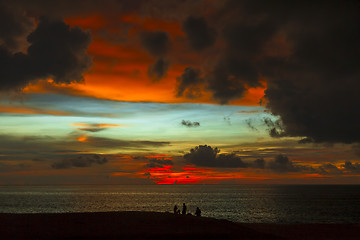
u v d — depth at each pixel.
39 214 30.41
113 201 137.50
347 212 86.00
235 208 100.50
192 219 27.02
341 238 26.66
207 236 21.38
